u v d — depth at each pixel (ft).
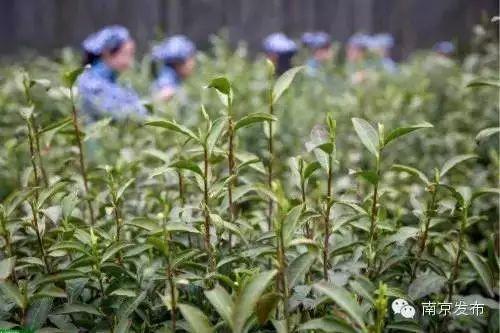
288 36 56.65
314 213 8.15
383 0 56.18
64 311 7.59
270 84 9.61
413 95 22.02
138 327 8.02
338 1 57.88
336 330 6.35
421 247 8.68
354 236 9.93
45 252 8.43
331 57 32.78
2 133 16.90
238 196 8.61
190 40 55.93
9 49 54.90
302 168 8.39
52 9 55.01
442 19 52.90
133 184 11.80
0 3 54.60
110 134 16.43
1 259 8.37
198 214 10.26
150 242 6.91
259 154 17.74
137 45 55.47
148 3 55.52
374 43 35.60
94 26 55.57
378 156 8.00
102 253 8.34
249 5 55.98
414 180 16.22
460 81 22.82
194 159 10.68
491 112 20.04
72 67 23.62
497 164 13.62
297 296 7.29
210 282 8.02
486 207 14.06
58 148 15.23
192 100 23.70
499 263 8.77
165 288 8.32
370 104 22.20
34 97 17.95
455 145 18.84
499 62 22.36
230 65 25.72
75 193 8.74
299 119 20.22
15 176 13.48
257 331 7.73
